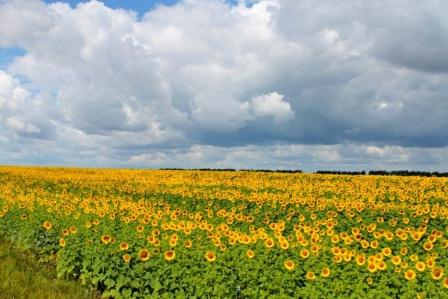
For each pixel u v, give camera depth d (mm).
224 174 50062
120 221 17734
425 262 12242
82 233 15438
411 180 41406
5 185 35656
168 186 37781
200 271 11438
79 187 36406
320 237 15344
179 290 11141
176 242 13023
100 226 16125
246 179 43531
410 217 21781
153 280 11312
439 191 31266
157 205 27094
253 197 27375
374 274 10758
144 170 56969
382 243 15367
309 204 24922
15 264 14852
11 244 18016
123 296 11703
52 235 16875
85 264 13203
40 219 18312
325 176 47031
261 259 11617
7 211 20766
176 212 21156
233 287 10766
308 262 11352
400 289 10227
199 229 15602
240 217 19422
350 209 23109
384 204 25078
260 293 10328
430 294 9828
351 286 10125
